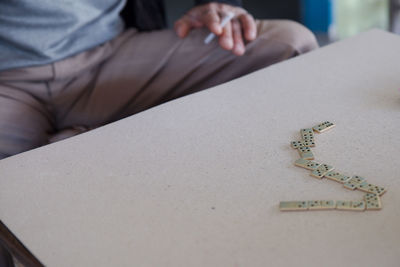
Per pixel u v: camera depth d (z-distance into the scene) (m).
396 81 1.53
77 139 1.42
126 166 1.28
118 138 1.40
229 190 1.16
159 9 2.31
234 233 1.04
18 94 1.92
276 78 1.63
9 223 1.14
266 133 1.35
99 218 1.12
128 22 2.29
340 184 1.14
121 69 2.06
